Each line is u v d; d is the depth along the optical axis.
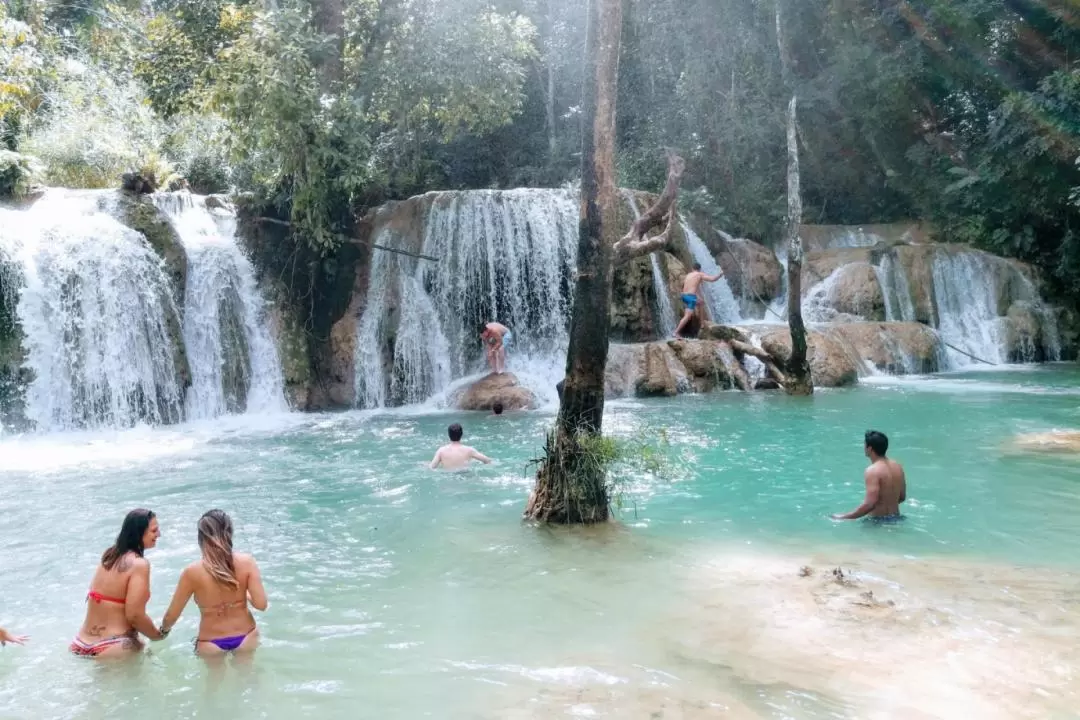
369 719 4.02
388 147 21.73
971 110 26.42
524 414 14.99
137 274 14.69
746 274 22.22
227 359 15.77
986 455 10.27
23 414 13.13
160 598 5.93
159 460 11.04
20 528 7.83
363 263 18.11
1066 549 6.61
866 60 26.23
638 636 4.96
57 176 18.62
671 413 13.75
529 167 25.45
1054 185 23.81
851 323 19.72
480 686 4.35
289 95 15.48
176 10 18.64
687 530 7.36
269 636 5.12
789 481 9.18
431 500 8.72
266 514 8.24
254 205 17.55
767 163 26.44
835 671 4.37
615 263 7.44
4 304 13.41
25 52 18.34
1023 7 25.41
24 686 4.48
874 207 27.41
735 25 26.52
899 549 6.68
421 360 17.22
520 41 19.67
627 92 27.53
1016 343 21.86
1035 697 4.02
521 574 6.23
